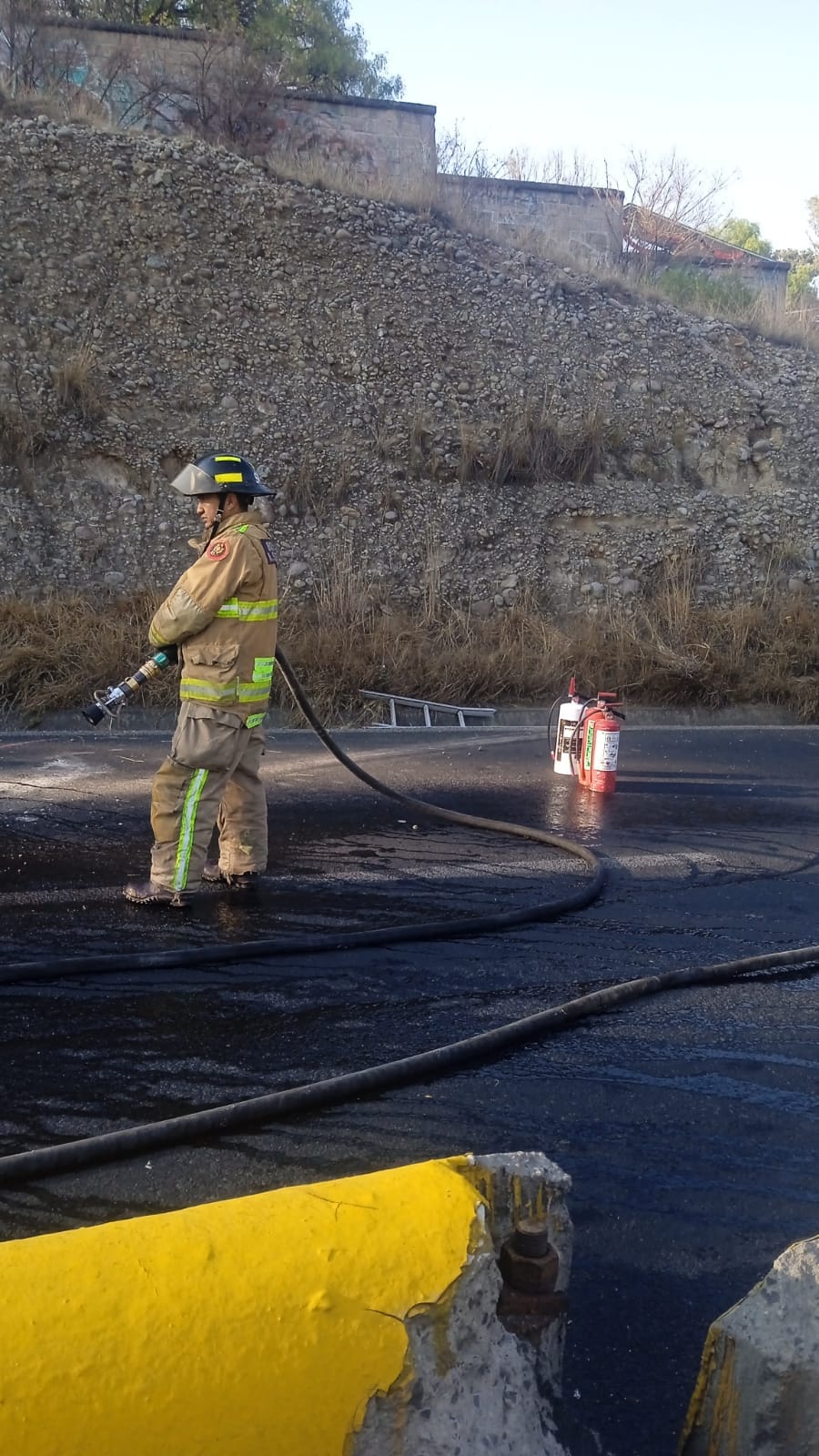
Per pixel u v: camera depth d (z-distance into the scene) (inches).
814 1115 147.8
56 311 609.6
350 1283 70.1
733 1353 77.8
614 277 774.5
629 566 644.1
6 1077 146.6
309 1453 68.9
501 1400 74.7
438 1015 173.6
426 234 715.4
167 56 789.9
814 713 568.1
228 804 233.0
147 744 414.0
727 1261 115.5
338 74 971.3
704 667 567.2
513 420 661.9
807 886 259.3
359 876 250.5
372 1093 146.0
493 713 527.5
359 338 659.4
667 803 347.3
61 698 464.4
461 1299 73.1
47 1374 63.0
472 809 325.7
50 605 512.7
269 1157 129.2
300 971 189.2
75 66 768.9
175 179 658.2
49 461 576.7
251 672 214.7
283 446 614.5
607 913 232.1
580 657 564.4
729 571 658.8
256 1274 68.8
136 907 219.5
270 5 949.8
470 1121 140.6
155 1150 128.6
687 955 208.1
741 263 1020.5
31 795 319.9
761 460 715.4
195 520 581.6
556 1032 169.0
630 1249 116.8
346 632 546.3
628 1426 92.3
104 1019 165.9
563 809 331.6
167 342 623.5
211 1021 167.0
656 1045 166.7
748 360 754.2
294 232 673.6
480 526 628.1
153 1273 67.1
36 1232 111.8
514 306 711.1
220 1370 66.5
